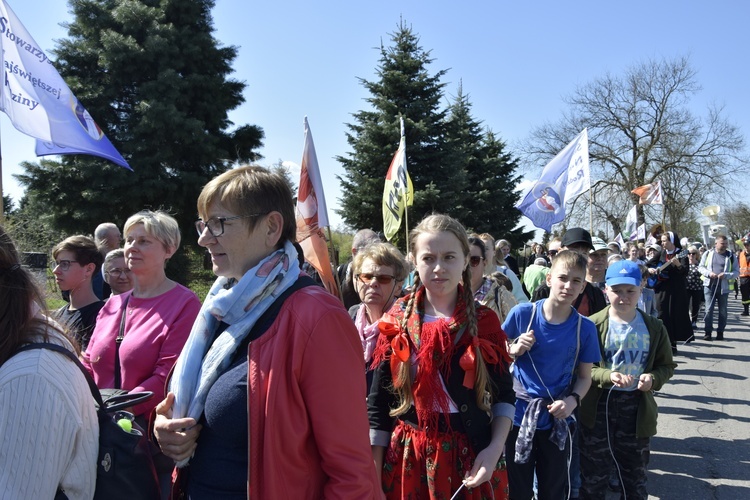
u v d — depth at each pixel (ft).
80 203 60.08
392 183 20.22
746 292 51.42
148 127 59.52
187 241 64.64
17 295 4.98
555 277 10.59
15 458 4.46
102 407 5.57
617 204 113.91
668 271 31.94
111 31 60.39
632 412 11.93
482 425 7.33
